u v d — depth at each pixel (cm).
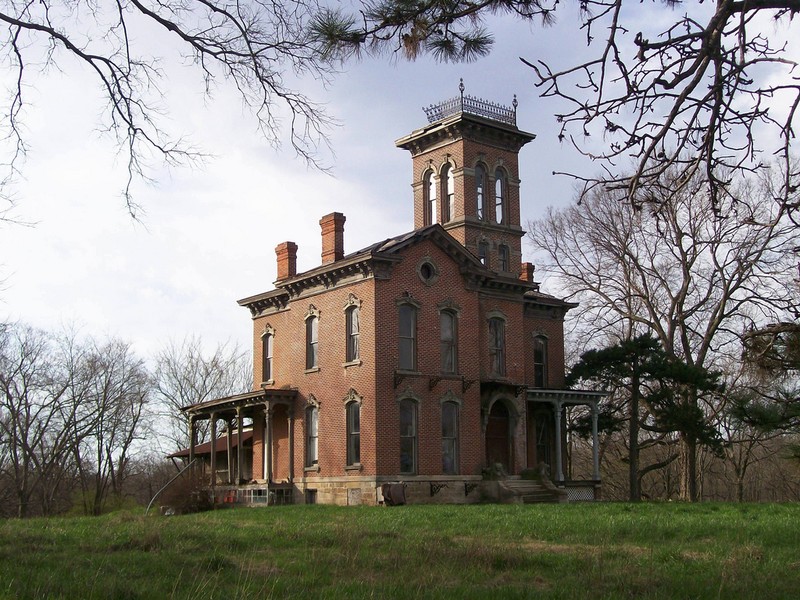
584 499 4266
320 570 1208
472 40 1002
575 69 860
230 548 1509
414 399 3738
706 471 6506
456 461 3844
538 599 982
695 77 832
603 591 1035
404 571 1175
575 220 5159
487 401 4028
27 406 6009
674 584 1073
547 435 4497
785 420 3297
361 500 3616
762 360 2067
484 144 4522
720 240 3788
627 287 5206
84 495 6250
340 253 4044
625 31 852
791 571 1204
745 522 2038
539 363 4541
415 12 978
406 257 3794
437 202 4531
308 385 3994
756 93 855
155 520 2250
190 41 1352
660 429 4447
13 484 6769
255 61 1364
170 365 8962
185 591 997
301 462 3975
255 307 4494
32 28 1336
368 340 3691
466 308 3988
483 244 4466
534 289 4281
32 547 1486
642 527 1889
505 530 1908
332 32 999
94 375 6350
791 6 821
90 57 1388
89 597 951
